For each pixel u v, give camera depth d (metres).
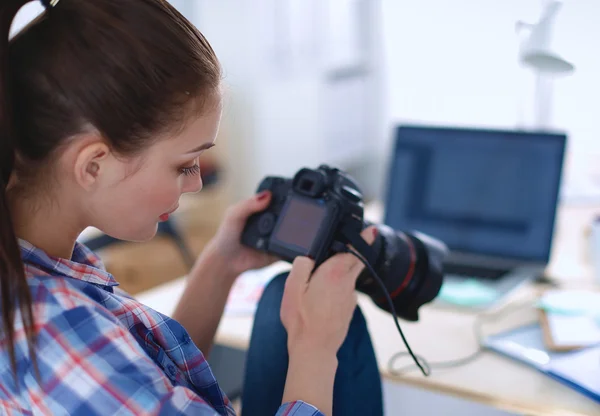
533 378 1.12
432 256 1.06
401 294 1.03
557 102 2.92
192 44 0.70
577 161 2.29
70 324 0.65
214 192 3.09
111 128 0.65
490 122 3.68
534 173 1.57
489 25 3.54
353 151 4.37
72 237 0.74
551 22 1.50
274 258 1.08
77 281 0.72
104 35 0.64
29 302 0.63
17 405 0.68
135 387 0.65
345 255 0.91
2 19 0.63
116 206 0.70
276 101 3.81
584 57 2.85
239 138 3.87
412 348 1.23
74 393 0.64
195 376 0.84
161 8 0.68
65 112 0.64
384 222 1.73
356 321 0.96
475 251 1.62
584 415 1.01
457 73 3.73
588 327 1.22
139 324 0.78
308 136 4.00
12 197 0.70
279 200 1.04
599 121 2.88
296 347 0.83
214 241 1.07
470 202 1.63
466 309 1.38
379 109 4.32
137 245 2.97
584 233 1.73
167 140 0.69
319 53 3.97
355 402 0.93
